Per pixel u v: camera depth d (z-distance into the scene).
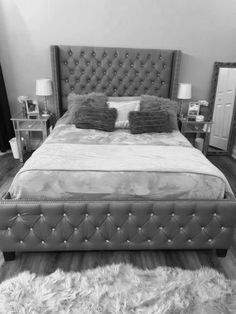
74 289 1.76
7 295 1.71
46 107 3.83
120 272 1.91
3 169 3.49
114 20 3.51
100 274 1.88
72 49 3.54
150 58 3.64
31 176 1.90
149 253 2.12
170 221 1.94
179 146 2.54
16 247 1.94
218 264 2.01
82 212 1.88
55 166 1.97
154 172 1.96
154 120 3.05
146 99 3.39
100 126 3.04
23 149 3.95
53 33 3.53
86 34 3.56
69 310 1.62
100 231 1.94
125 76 3.70
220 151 4.17
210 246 2.03
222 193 1.98
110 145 2.48
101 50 3.56
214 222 1.94
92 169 1.95
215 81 3.87
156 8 3.49
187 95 3.70
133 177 1.93
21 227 1.88
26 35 3.51
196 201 1.90
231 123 4.07
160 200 1.91
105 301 1.68
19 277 1.84
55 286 1.78
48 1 3.37
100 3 3.42
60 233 1.92
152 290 1.76
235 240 2.27
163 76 3.73
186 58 3.78
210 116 4.02
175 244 2.02
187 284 1.81
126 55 3.62
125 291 1.75
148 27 3.58
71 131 2.92
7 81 3.74
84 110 3.14
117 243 2.00
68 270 1.92
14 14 3.41
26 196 1.90
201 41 3.70
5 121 3.83
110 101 3.44
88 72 3.65
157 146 2.49
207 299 1.71
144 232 1.97
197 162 2.13
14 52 3.59
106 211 1.89
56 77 3.61
